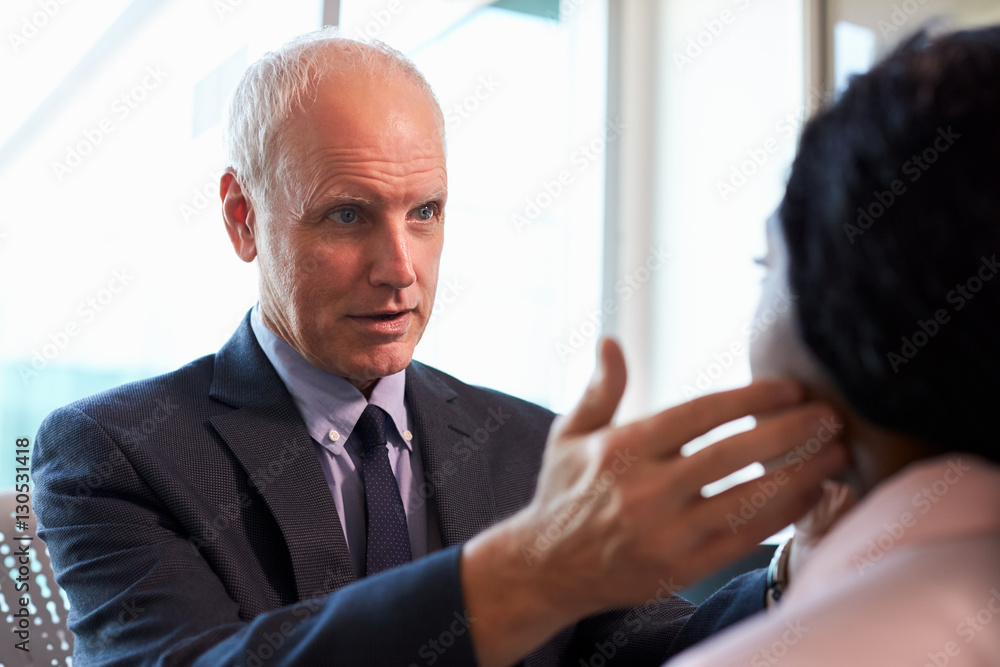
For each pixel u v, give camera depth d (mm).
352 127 1140
